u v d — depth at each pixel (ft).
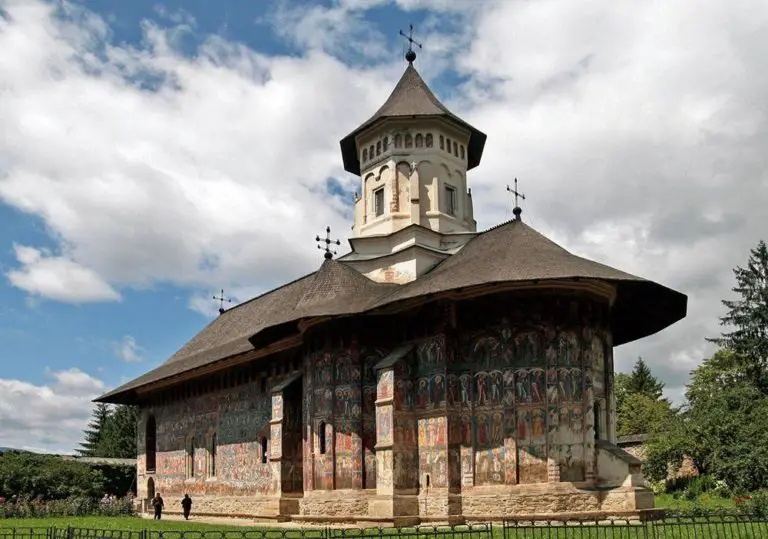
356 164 142.00
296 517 107.76
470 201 131.64
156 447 165.27
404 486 96.84
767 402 146.92
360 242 124.06
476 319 97.50
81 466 170.91
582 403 93.35
